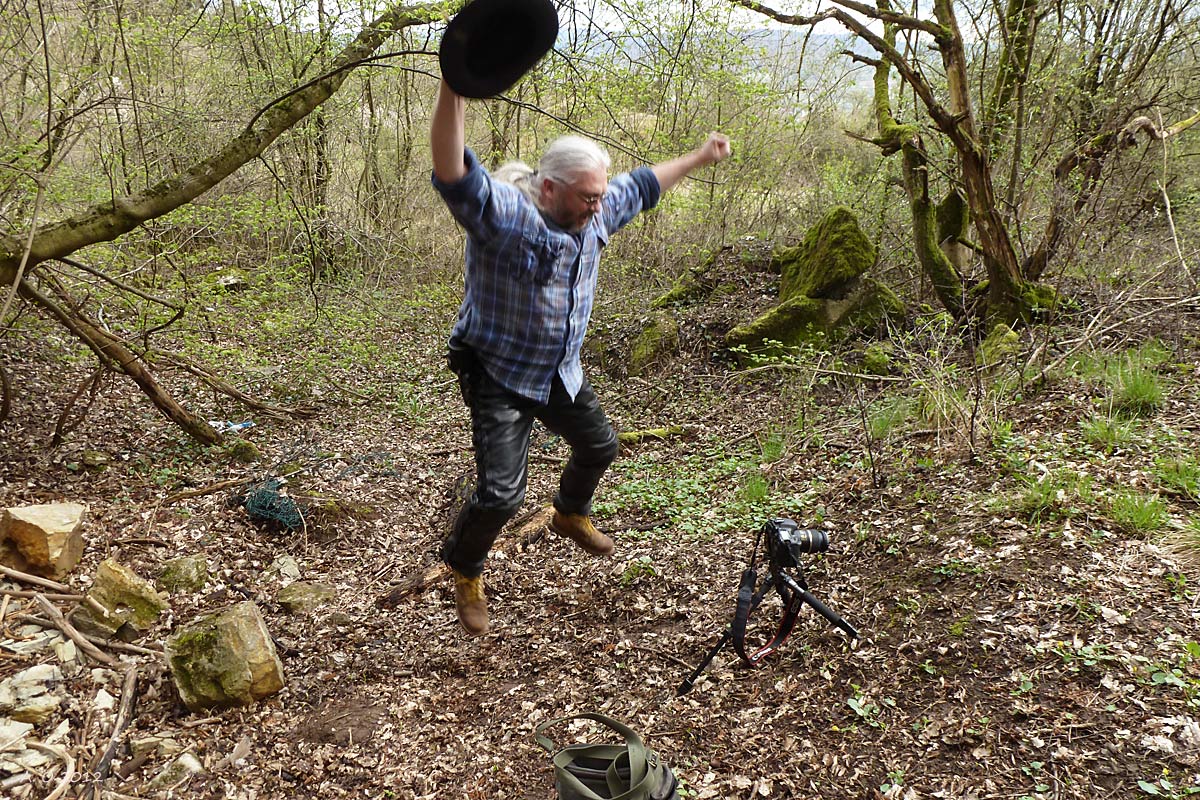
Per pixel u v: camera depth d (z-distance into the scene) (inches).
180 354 353.7
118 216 259.1
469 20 79.5
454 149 87.4
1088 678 145.8
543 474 323.0
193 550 250.4
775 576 136.8
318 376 426.9
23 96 314.8
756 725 164.2
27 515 223.9
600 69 381.4
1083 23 399.5
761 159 543.5
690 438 339.6
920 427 264.2
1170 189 422.0
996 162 396.8
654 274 522.6
